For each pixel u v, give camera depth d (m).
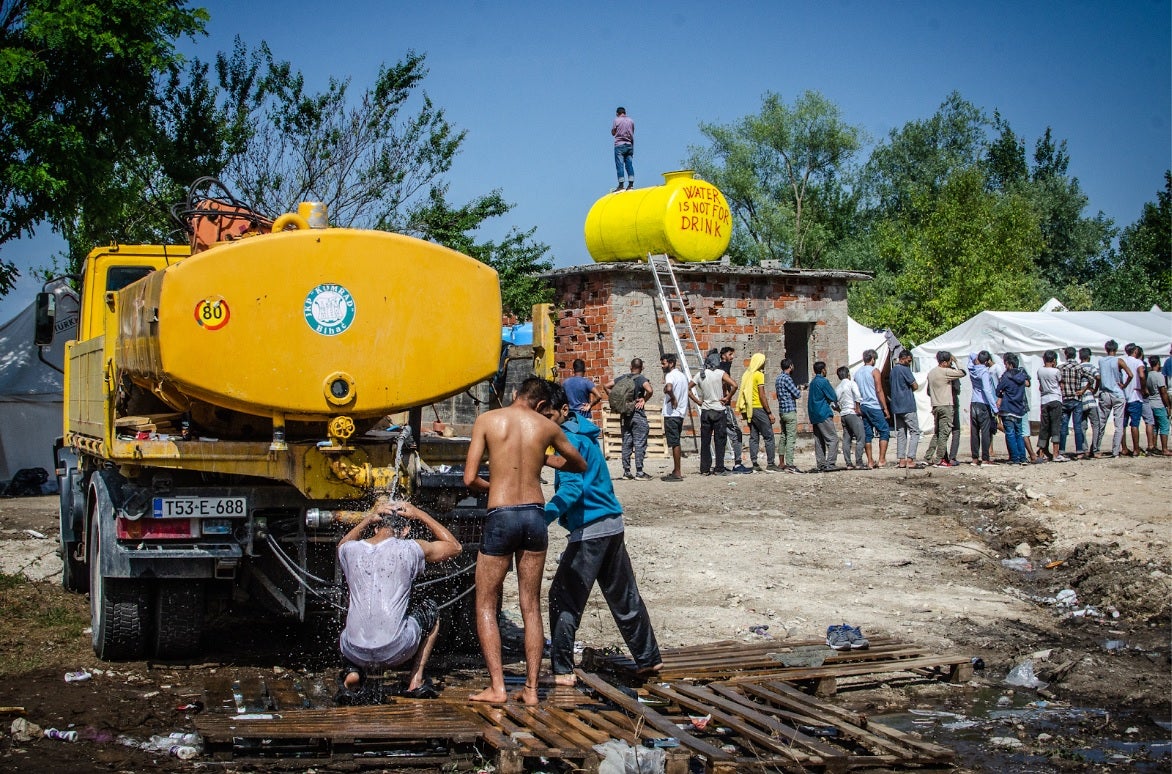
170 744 5.90
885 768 5.86
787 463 18.94
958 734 6.62
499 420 6.67
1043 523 13.76
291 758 5.77
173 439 7.14
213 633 8.78
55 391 20.23
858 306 49.09
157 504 7.07
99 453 7.94
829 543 12.54
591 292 22.88
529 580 6.60
